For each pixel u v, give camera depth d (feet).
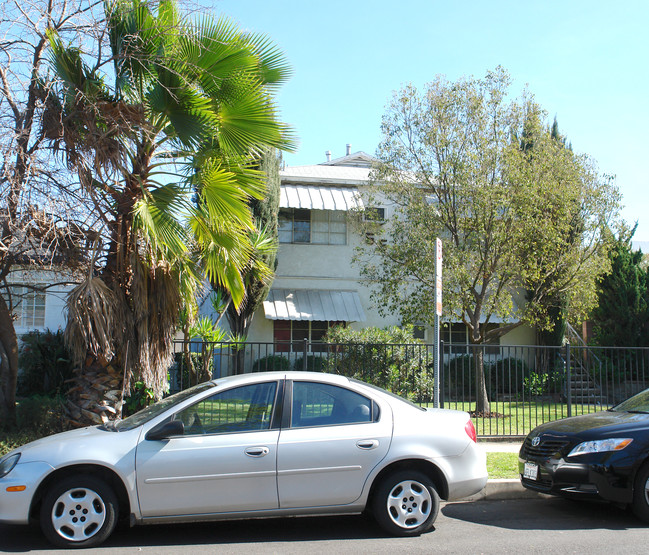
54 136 27.04
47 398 33.60
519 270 47.06
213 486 17.57
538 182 46.83
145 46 27.81
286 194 59.47
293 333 61.00
